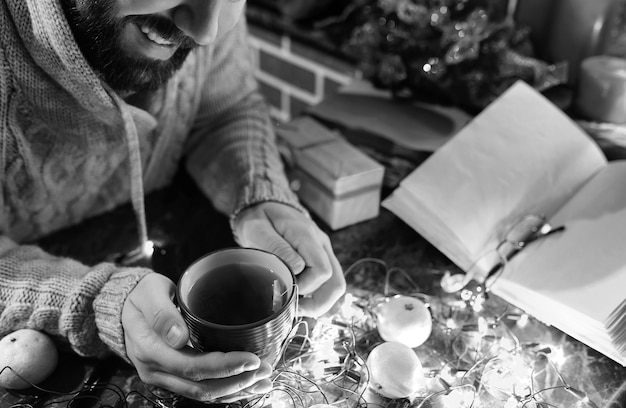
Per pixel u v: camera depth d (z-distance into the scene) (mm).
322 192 849
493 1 1042
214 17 571
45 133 763
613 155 942
